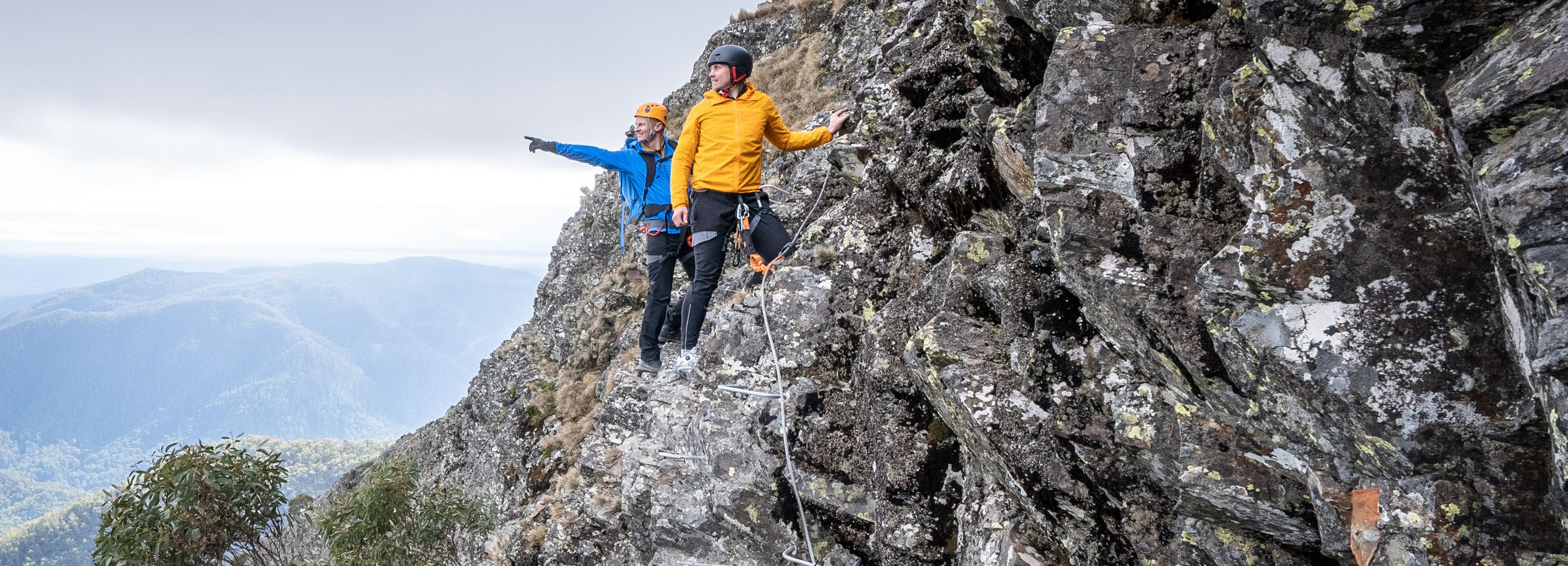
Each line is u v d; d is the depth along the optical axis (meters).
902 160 7.28
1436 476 2.69
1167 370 3.94
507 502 24.14
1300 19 2.97
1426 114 2.68
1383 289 2.72
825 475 7.54
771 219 6.72
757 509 7.87
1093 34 4.32
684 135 6.55
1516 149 2.26
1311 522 3.48
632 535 12.58
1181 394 4.02
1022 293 5.21
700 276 6.65
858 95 9.12
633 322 22.86
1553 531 2.46
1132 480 4.48
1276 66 3.14
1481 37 2.48
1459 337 2.57
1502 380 2.49
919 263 7.21
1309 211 2.91
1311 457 3.20
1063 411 4.79
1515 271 2.35
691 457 9.41
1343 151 2.88
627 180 7.26
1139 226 3.96
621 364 20.62
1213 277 3.19
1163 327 3.71
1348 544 3.15
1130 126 4.09
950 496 6.47
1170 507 4.33
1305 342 2.85
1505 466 2.53
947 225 6.80
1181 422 3.94
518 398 27.88
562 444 22.08
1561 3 2.23
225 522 14.05
